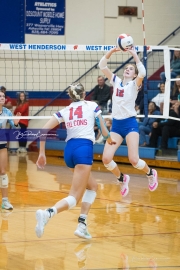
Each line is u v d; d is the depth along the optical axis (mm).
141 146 17250
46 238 8070
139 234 8352
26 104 19312
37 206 10469
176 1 21922
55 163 17797
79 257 7055
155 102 17891
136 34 21844
